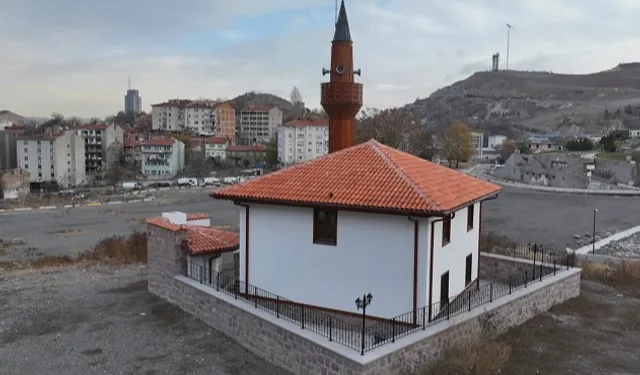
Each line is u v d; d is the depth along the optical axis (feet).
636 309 72.38
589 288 82.28
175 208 251.80
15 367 55.36
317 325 57.62
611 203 239.50
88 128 451.94
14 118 583.99
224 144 479.82
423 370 49.85
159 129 586.86
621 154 346.54
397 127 293.84
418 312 57.72
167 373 53.57
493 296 64.80
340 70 90.02
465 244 71.31
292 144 449.48
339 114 90.89
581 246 148.36
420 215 55.52
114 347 60.03
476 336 56.85
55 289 84.38
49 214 233.55
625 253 132.16
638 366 54.75
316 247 63.62
